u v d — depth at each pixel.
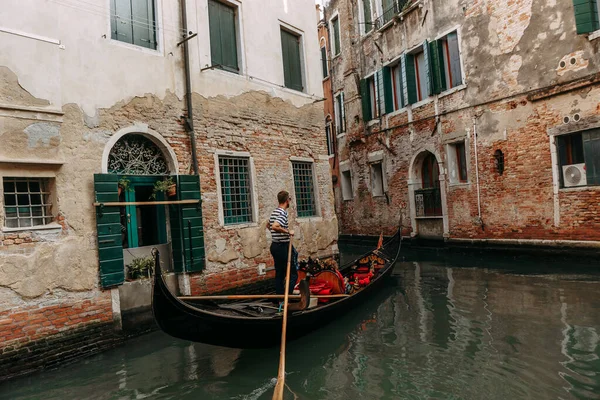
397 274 10.16
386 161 15.19
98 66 6.21
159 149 7.09
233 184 8.23
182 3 7.45
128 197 6.69
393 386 4.34
